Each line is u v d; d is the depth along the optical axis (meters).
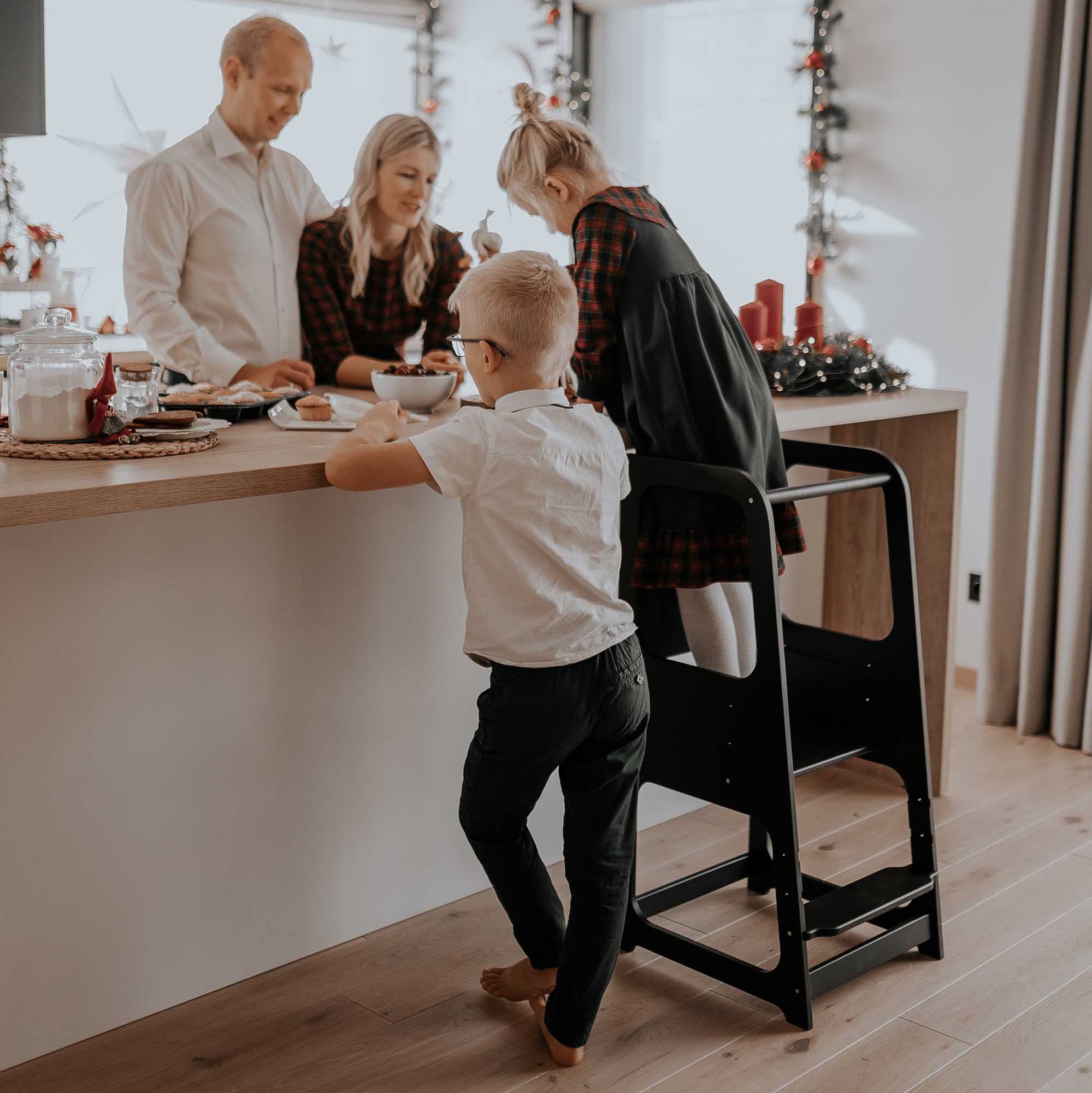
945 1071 1.76
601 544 1.68
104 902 1.80
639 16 4.59
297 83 2.48
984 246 3.58
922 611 2.82
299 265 2.68
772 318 2.79
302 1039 1.83
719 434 1.92
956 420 2.76
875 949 1.97
